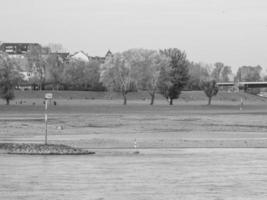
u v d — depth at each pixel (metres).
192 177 53.03
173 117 152.00
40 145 75.19
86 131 108.94
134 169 58.28
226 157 69.69
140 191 45.75
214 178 52.53
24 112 167.25
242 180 51.25
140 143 86.75
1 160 65.31
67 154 72.19
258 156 71.00
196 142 89.19
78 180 50.91
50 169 57.59
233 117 154.50
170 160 66.25
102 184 48.75
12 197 43.00
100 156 70.31
